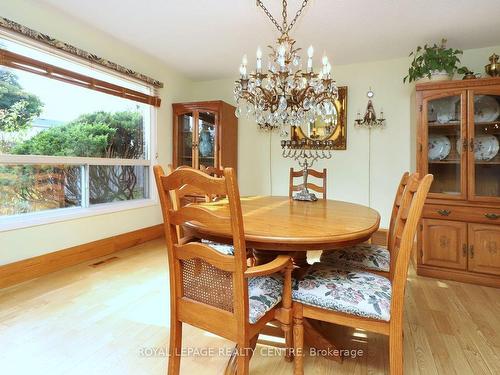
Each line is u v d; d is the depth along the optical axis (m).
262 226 1.35
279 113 2.13
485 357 1.47
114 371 1.36
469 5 2.24
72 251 2.69
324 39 2.83
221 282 1.09
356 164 3.50
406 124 3.29
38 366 1.38
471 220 2.40
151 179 3.67
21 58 2.25
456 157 2.52
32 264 2.38
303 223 1.42
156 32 2.79
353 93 3.48
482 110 2.41
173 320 1.22
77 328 1.69
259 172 3.97
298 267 1.52
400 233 1.36
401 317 1.11
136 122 3.49
